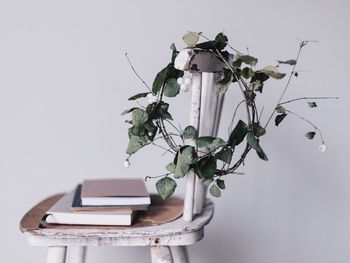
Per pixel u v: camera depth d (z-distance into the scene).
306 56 1.53
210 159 1.03
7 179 1.54
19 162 1.54
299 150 1.56
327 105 1.55
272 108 1.54
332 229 1.58
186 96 1.52
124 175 1.55
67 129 1.53
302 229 1.58
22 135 1.53
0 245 1.55
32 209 1.20
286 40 1.53
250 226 1.58
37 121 1.53
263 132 1.05
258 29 1.52
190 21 1.51
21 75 1.51
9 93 1.52
